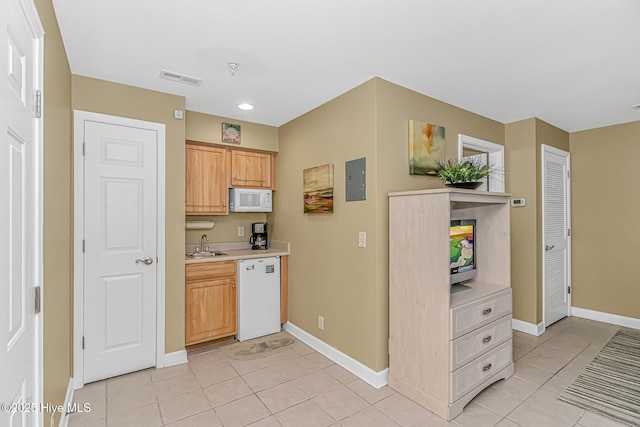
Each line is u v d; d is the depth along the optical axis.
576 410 2.16
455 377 2.11
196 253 3.50
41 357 1.33
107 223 2.58
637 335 3.47
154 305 2.78
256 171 3.77
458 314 2.15
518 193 3.64
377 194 2.50
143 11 1.72
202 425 2.02
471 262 2.73
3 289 0.92
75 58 2.24
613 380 2.55
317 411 2.16
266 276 3.51
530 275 3.54
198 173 3.37
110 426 2.01
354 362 2.67
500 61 2.28
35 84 1.28
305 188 3.29
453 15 1.76
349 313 2.75
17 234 1.06
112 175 2.60
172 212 2.88
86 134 2.50
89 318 2.50
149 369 2.74
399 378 2.41
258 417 2.10
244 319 3.36
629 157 3.72
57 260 1.83
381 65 2.35
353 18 1.79
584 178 4.04
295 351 3.11
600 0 1.63
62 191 2.01
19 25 1.07
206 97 2.95
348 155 2.77
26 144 1.17
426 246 2.25
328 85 2.69
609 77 2.54
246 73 2.47
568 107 3.22
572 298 4.13
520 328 3.62
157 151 2.80
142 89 2.74
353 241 2.71
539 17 1.78
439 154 2.93
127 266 2.66
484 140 3.46
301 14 1.75
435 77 2.54
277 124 3.76
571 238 4.13
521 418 2.08
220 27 1.88
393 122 2.62
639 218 3.65
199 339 3.08
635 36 1.96
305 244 3.34
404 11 1.73
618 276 3.79
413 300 2.33
